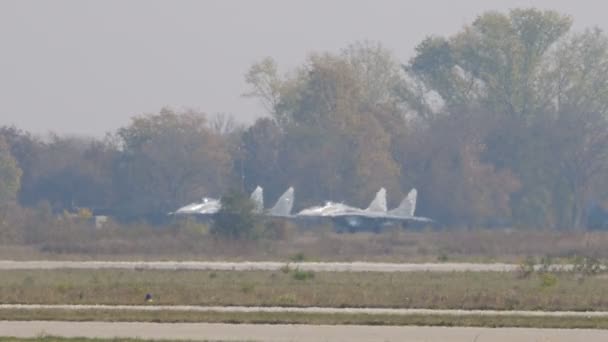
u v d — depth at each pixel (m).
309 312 163.25
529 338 137.62
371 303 177.38
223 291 194.12
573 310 170.62
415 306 174.62
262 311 164.25
